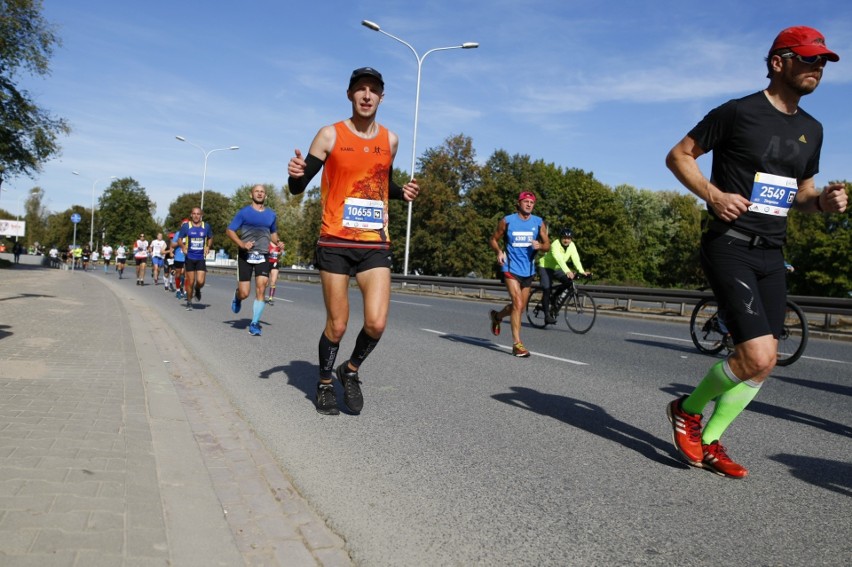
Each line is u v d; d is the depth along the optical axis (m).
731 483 3.72
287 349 8.52
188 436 4.04
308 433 4.55
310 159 4.59
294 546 2.69
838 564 2.74
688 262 80.25
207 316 12.72
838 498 3.52
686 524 3.12
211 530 2.69
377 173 4.70
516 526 3.06
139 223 109.06
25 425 3.82
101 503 2.76
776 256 3.65
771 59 3.55
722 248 3.62
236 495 3.20
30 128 34.34
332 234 4.70
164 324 10.42
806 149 3.57
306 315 13.61
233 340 9.25
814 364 8.92
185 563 2.37
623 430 4.81
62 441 3.56
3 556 2.23
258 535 2.77
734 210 3.43
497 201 66.62
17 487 2.84
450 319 14.03
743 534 3.02
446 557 2.72
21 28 33.09
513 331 8.55
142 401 4.71
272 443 4.30
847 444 4.63
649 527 3.08
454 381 6.59
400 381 6.52
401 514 3.17
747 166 3.55
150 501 2.85
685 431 3.92
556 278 12.55
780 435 4.85
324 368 5.07
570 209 67.75
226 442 4.11
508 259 8.48
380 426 4.78
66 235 120.44
